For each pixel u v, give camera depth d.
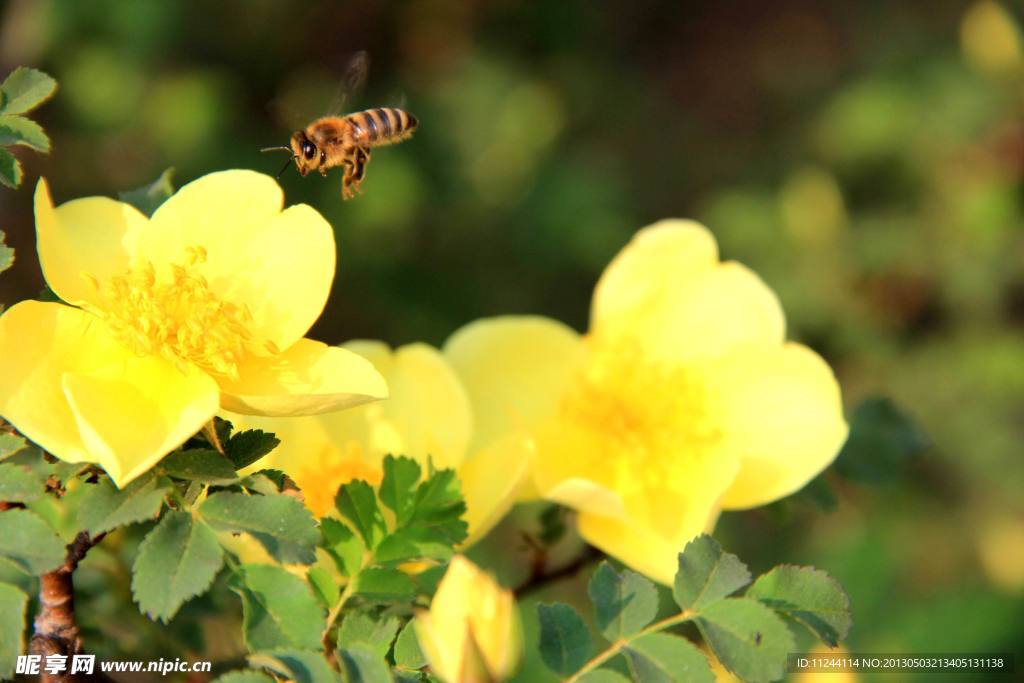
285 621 0.39
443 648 0.39
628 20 1.03
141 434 0.39
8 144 0.40
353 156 0.43
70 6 0.73
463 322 0.78
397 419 0.42
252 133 0.78
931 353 0.72
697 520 0.42
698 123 0.98
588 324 0.81
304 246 0.40
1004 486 0.68
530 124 0.82
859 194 0.79
